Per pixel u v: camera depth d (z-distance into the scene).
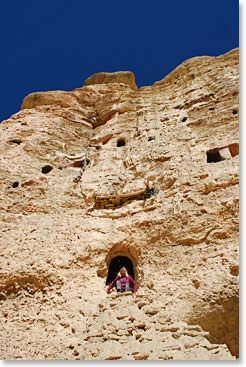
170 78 20.91
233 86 17.36
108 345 9.36
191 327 9.67
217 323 9.96
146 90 20.80
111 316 10.25
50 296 11.46
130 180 15.16
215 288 10.30
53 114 19.56
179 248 11.90
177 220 12.48
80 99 21.05
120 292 11.56
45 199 14.85
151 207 13.40
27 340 10.28
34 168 16.31
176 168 14.48
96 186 15.27
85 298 11.34
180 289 10.77
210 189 12.87
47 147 17.53
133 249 12.74
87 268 12.28
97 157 17.09
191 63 20.84
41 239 13.10
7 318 11.09
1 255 12.61
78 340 10.03
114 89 21.52
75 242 12.91
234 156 14.51
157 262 11.88
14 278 11.90
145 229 12.87
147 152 16.03
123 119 19.05
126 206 14.02
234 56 19.61
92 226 13.46
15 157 16.56
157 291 10.92
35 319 10.91
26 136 17.91
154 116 18.34
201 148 15.01
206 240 11.77
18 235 13.32
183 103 18.19
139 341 9.43
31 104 20.56
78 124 19.58
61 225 13.66
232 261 10.80
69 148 18.12
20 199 14.79
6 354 9.87
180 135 16.22
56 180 15.91
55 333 10.42
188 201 12.80
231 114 16.11
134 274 12.55
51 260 12.28
